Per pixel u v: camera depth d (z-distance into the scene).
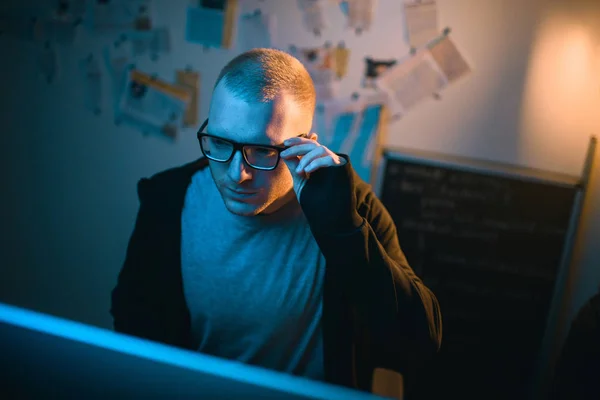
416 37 1.88
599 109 1.91
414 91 1.93
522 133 1.94
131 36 2.00
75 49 2.05
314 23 1.90
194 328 1.20
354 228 0.92
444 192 2.00
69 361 0.53
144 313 1.20
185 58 1.99
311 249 1.09
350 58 1.92
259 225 1.08
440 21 1.86
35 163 2.18
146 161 2.11
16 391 0.55
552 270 2.03
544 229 2.01
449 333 2.12
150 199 1.19
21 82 2.11
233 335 1.16
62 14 2.02
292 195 1.07
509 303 2.08
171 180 1.19
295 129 0.92
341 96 1.95
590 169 1.95
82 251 2.24
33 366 0.54
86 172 2.16
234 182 0.92
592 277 2.02
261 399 0.51
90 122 2.10
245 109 0.87
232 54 1.96
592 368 1.36
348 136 1.98
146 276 1.19
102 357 0.52
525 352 2.11
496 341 2.11
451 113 1.93
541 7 1.83
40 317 0.54
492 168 1.97
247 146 0.89
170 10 1.96
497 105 1.92
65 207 2.21
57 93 2.10
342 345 1.13
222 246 1.11
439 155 1.98
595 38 1.86
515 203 1.99
